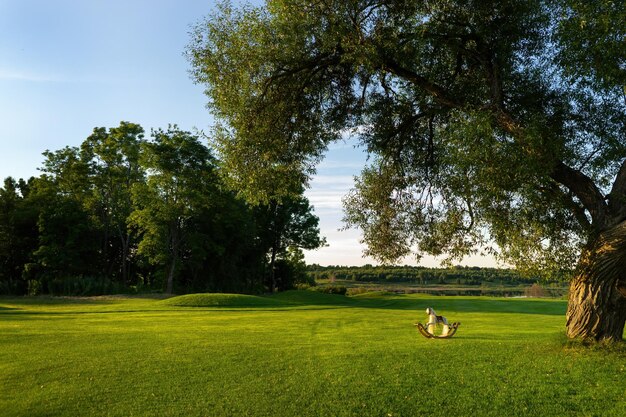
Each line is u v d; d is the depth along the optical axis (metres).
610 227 11.27
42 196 63.97
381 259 14.47
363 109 14.75
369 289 84.50
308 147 14.19
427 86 12.84
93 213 66.25
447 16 12.47
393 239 14.41
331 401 9.55
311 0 11.91
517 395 9.48
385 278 119.75
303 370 12.26
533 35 12.40
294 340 18.03
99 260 67.50
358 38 11.67
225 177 13.84
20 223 63.56
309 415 8.84
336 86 14.24
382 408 9.08
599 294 11.86
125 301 45.50
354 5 11.71
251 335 19.75
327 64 12.88
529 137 10.10
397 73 12.78
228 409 9.23
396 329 22.56
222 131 13.34
